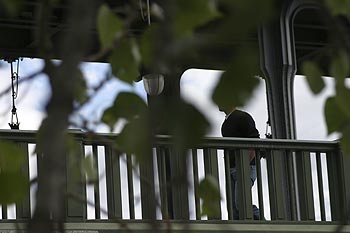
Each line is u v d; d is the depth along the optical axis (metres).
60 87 3.04
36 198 2.99
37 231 2.96
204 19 3.32
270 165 26.75
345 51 3.67
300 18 34.31
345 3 3.65
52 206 2.99
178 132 3.45
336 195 27.11
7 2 3.69
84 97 4.42
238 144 25.91
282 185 26.77
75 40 3.04
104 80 4.52
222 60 3.35
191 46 3.23
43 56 3.53
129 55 4.57
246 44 3.30
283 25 29.88
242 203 25.92
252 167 26.31
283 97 29.73
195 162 23.88
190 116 3.45
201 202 5.24
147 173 3.92
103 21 4.66
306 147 27.08
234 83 3.34
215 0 3.30
